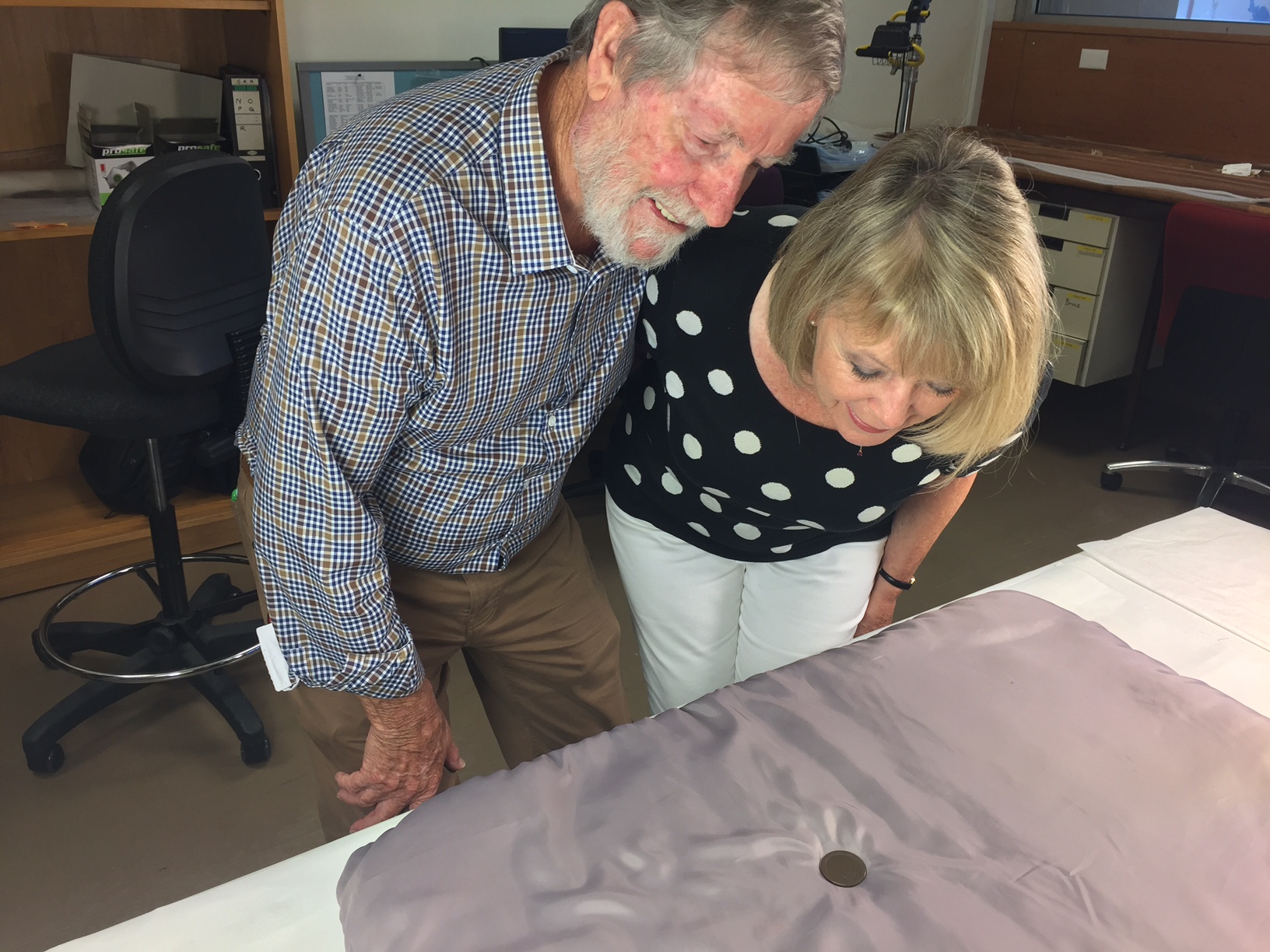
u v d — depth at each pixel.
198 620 2.25
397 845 0.92
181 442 2.50
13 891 1.75
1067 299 3.48
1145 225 3.35
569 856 0.91
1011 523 3.04
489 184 1.00
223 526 2.76
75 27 2.50
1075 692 1.12
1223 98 3.60
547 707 1.48
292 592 1.08
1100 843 0.94
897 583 1.45
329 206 0.96
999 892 0.88
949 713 1.08
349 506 1.03
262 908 0.92
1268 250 2.60
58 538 2.49
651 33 0.89
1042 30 4.08
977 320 0.88
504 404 1.13
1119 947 0.84
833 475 1.20
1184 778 1.01
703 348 1.17
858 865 0.91
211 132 2.56
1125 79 3.87
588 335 1.20
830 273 0.93
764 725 1.06
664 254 1.03
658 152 0.93
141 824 1.90
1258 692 1.20
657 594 1.46
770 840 0.92
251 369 2.05
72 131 2.50
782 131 0.91
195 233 1.86
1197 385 2.93
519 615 1.37
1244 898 0.89
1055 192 3.39
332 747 1.31
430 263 0.97
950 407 0.98
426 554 1.25
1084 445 3.57
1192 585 1.40
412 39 3.05
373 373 0.99
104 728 2.13
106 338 1.80
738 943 0.83
